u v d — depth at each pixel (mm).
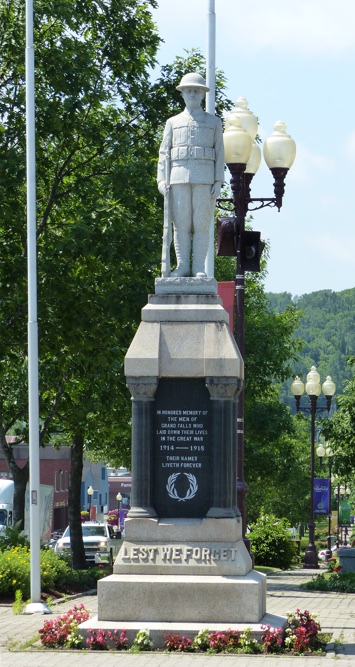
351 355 40906
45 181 30969
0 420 32750
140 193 30891
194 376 16219
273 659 13938
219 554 15688
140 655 14266
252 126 21750
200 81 17016
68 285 30500
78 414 35094
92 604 22812
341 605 22641
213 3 24906
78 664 13461
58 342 30641
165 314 16391
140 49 33250
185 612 15352
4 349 30438
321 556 75562
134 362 16188
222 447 16078
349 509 85312
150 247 30297
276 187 21422
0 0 31734
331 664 13477
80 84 30844
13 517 32500
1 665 13453
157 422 16266
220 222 20156
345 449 38969
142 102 33031
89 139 31453
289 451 48312
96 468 113125
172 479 16172
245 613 15297
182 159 16891
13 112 30531
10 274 29984
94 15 32688
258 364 44500
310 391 44000
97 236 29797
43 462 84688
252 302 46469
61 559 28453
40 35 31734
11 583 23344
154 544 15812
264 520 45062
